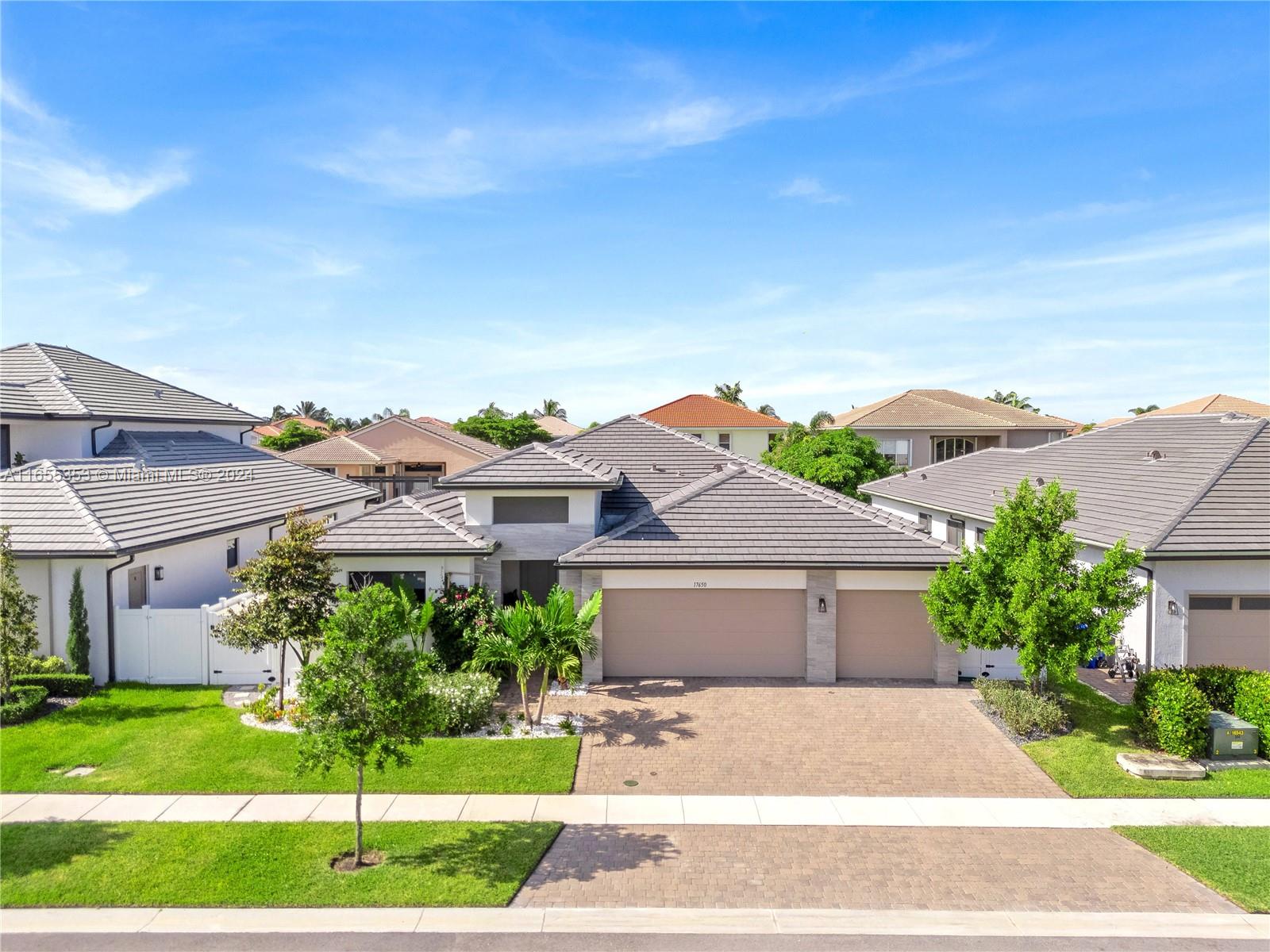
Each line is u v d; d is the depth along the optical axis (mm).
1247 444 21078
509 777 12648
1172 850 10609
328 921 8812
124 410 26922
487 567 19391
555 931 8688
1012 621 14703
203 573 21344
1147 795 12383
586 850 10523
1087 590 14164
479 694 14859
